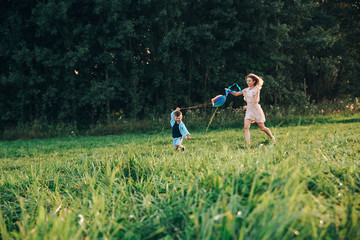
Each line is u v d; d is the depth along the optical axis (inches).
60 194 141.5
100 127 546.0
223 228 69.5
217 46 625.9
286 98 694.5
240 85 645.9
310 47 695.1
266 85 627.5
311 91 802.2
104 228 82.7
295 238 71.3
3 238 81.3
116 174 160.6
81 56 530.0
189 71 644.1
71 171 176.4
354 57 810.2
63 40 572.1
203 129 519.8
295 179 91.7
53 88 566.9
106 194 125.3
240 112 581.6
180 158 175.5
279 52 685.9
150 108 642.8
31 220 94.0
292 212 71.7
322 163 134.3
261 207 73.7
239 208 83.0
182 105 668.1
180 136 263.9
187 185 114.7
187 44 570.9
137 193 128.5
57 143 412.8
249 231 72.1
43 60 553.9
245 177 106.0
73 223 85.4
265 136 349.1
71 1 534.6
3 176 174.1
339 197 97.3
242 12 630.5
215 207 81.0
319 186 101.4
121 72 609.3
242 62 653.9
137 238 81.3
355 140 245.1
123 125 551.8
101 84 559.5
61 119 588.1
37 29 553.3
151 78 641.0
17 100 595.2
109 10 536.1
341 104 653.3
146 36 601.6
